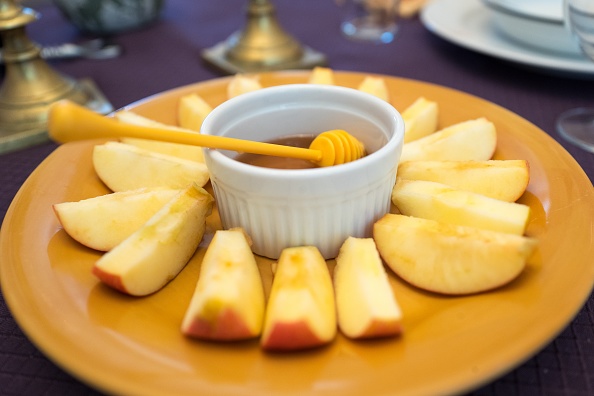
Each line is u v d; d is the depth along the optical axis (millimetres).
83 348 266
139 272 300
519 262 286
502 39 553
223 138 318
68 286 303
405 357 264
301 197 315
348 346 275
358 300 284
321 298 288
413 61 588
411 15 714
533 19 494
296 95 380
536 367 288
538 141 388
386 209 349
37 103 486
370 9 709
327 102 381
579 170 356
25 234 331
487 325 273
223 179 326
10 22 469
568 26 426
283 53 575
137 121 411
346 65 586
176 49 647
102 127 277
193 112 422
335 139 342
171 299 309
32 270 309
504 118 418
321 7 778
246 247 315
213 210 374
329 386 252
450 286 298
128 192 353
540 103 498
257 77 475
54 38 688
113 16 665
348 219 330
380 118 360
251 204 326
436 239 305
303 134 391
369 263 304
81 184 378
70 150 399
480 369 250
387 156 324
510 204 322
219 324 271
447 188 342
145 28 716
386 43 640
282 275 298
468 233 305
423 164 371
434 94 458
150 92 544
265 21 581
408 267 309
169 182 375
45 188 367
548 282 290
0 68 589
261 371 262
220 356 270
